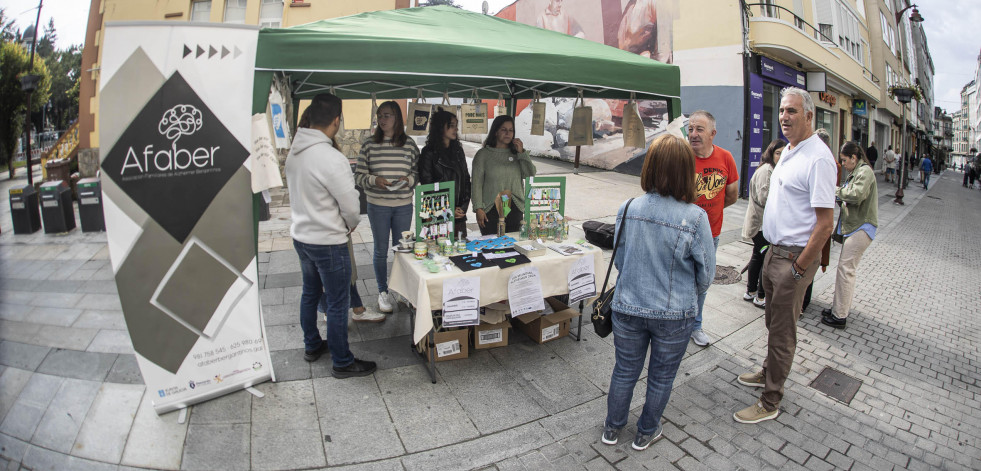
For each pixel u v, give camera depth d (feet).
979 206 54.95
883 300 17.81
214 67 8.73
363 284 16.06
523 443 8.84
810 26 43.04
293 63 8.96
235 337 9.66
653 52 40.73
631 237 8.10
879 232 31.42
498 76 10.14
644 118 42.19
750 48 36.19
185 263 8.87
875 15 72.18
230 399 9.53
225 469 7.78
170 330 8.87
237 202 9.27
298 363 10.97
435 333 10.95
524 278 10.87
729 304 16.08
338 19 11.84
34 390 9.45
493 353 11.94
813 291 18.17
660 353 8.14
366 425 9.05
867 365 12.58
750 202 15.80
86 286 13.99
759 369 11.93
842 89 57.57
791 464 8.64
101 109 7.97
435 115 13.69
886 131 90.33
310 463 8.03
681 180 7.68
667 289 7.82
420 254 10.91
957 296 18.89
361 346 11.96
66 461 7.79
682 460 8.61
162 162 8.47
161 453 8.02
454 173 13.84
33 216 16.34
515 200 14.37
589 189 35.99
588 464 8.43
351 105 27.53
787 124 9.33
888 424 10.04
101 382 9.73
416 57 9.47
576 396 10.34
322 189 9.48
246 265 9.60
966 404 10.94
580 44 13.76
